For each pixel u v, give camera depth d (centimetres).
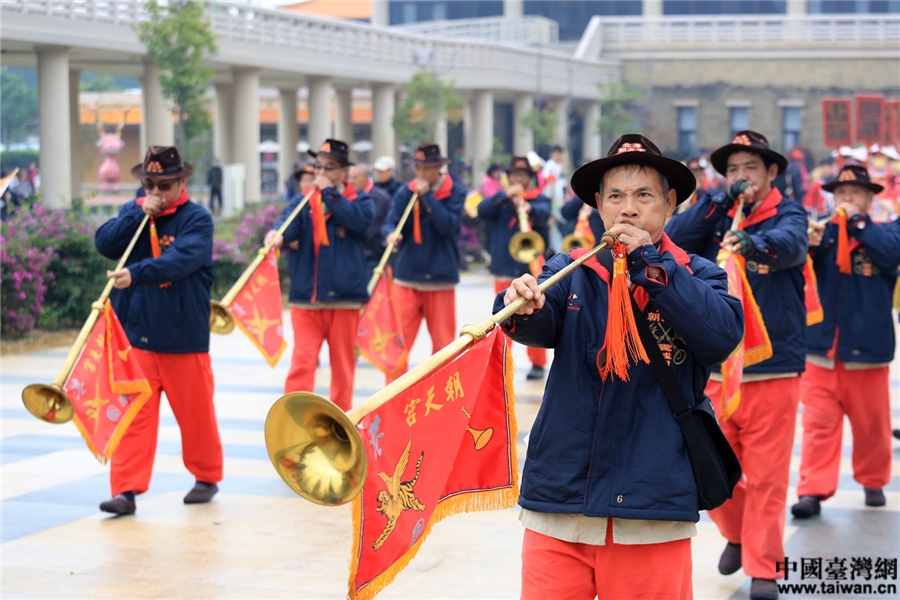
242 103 2612
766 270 465
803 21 4259
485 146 3641
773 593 443
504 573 465
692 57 4259
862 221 580
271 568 468
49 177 2131
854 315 578
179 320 558
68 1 2084
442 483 281
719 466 283
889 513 582
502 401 301
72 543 500
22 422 752
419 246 860
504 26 4422
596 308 289
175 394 564
